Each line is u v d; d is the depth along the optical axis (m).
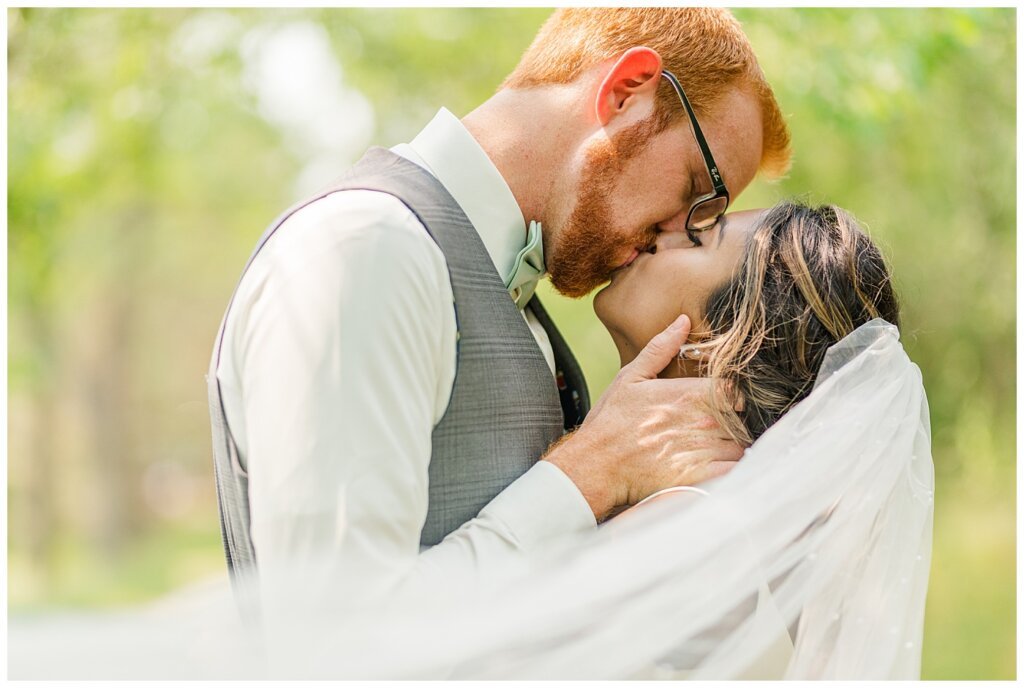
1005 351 5.21
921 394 1.58
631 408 1.55
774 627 1.38
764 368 1.58
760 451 1.46
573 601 1.35
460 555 1.38
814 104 4.75
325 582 1.26
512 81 1.78
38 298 7.05
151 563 10.77
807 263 1.60
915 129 5.32
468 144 1.63
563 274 1.78
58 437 11.53
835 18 4.58
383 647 1.26
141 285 13.34
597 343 5.72
